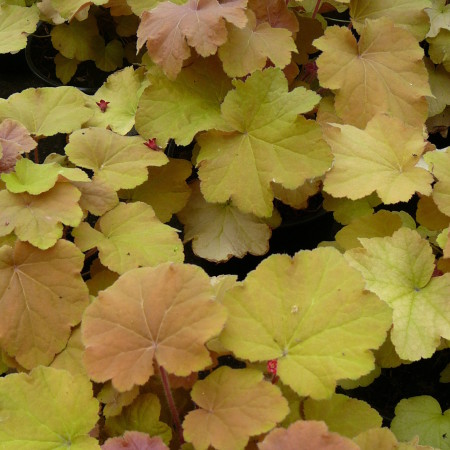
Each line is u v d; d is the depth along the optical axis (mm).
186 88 1125
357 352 941
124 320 945
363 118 1134
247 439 923
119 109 1154
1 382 953
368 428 966
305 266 962
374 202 1125
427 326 1005
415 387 1095
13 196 1042
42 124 1117
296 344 949
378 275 1021
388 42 1138
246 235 1131
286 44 1125
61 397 955
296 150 1081
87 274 1132
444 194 1057
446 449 1016
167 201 1129
